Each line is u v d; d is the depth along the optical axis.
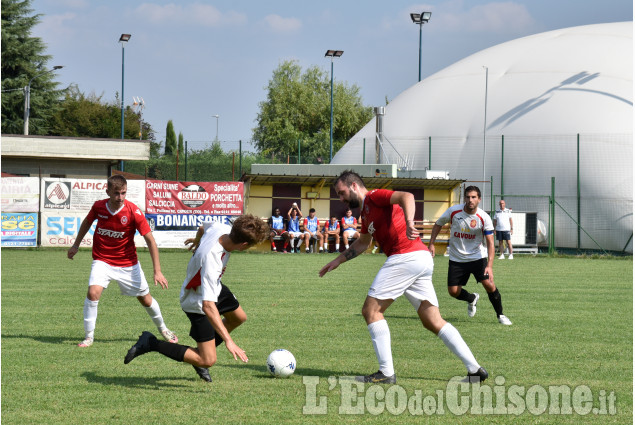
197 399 5.36
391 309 11.30
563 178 35.06
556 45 42.41
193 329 5.81
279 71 75.50
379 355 5.97
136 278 7.82
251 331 8.66
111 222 7.66
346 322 9.42
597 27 44.59
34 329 8.70
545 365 6.76
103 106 67.94
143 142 32.28
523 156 36.56
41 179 24.47
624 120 35.34
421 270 6.01
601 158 34.50
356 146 43.75
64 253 23.20
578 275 18.28
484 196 37.16
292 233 26.09
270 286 14.30
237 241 5.51
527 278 17.30
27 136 30.61
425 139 40.34
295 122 74.75
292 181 26.88
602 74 38.47
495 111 39.19
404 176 30.16
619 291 14.20
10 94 59.09
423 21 49.75
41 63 61.72
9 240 24.47
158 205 25.00
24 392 5.54
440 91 42.75
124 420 4.79
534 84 39.50
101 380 5.98
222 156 42.12
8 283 14.21
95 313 7.63
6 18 60.72
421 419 4.92
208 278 5.48
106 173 33.00
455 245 9.73
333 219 26.64
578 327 9.33
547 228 34.56
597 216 33.75
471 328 9.22
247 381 6.00
